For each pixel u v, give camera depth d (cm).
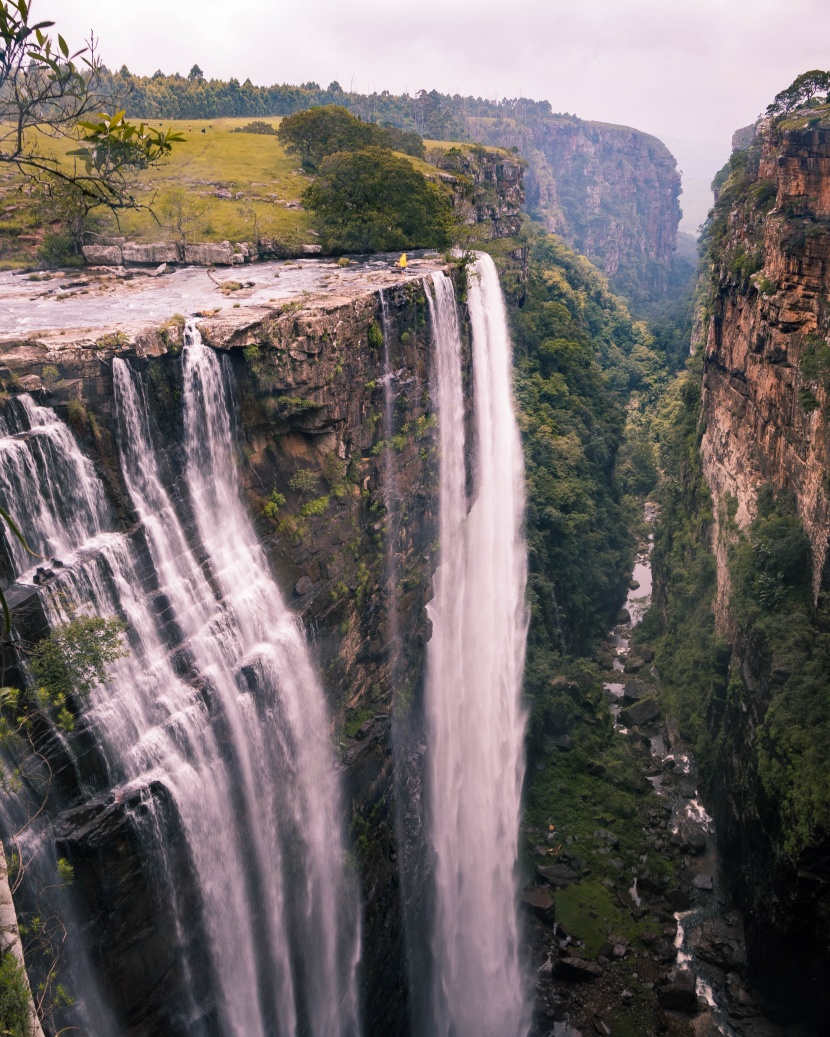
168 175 6269
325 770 3675
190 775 2864
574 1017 4175
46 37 1272
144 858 2672
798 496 5134
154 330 3173
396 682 4347
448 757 5231
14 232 4956
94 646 2508
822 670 4403
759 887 4266
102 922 2608
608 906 4703
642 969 4347
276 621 3462
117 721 2689
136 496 3097
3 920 1546
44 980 2364
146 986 2781
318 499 3666
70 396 2916
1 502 2570
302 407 3444
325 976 3628
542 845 5150
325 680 3719
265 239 5453
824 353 4750
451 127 18500
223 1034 3088
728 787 5012
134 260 5153
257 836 3241
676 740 6066
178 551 3195
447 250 5512
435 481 4731
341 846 3706
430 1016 4425
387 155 5891
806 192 5688
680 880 4922
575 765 5719
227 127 9225
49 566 2686
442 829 4938
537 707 5841
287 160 7100
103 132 1506
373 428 4000
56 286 4516
